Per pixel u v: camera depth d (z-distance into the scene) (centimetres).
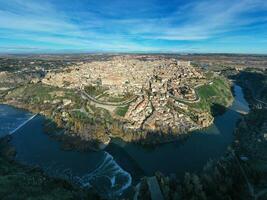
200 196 18550
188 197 18975
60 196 18488
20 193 17700
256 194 18262
